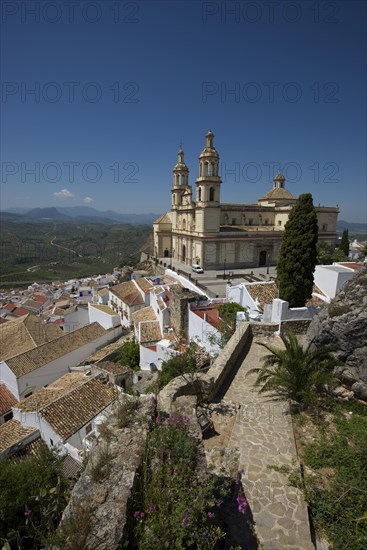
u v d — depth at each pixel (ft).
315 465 24.23
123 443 17.11
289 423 29.22
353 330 33.27
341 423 28.89
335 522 19.86
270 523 19.62
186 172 215.92
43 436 56.70
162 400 27.68
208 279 156.15
